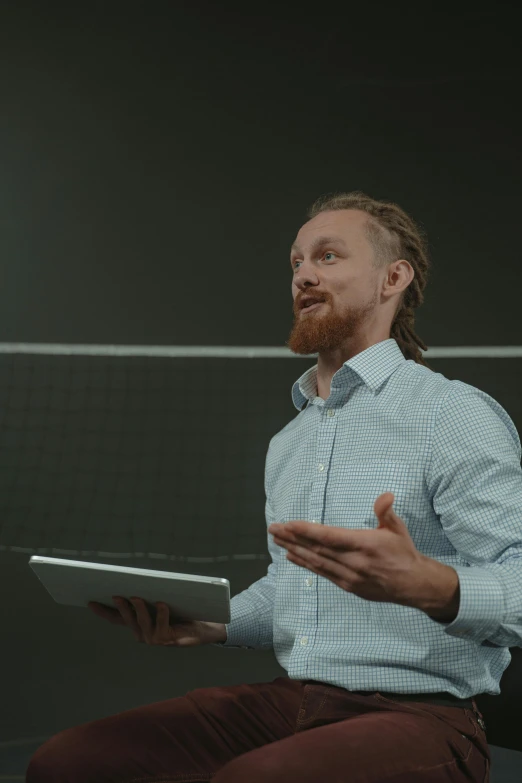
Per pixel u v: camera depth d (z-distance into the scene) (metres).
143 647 4.01
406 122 5.52
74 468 5.21
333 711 1.16
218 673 3.71
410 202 5.42
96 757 1.18
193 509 5.12
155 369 5.36
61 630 4.20
